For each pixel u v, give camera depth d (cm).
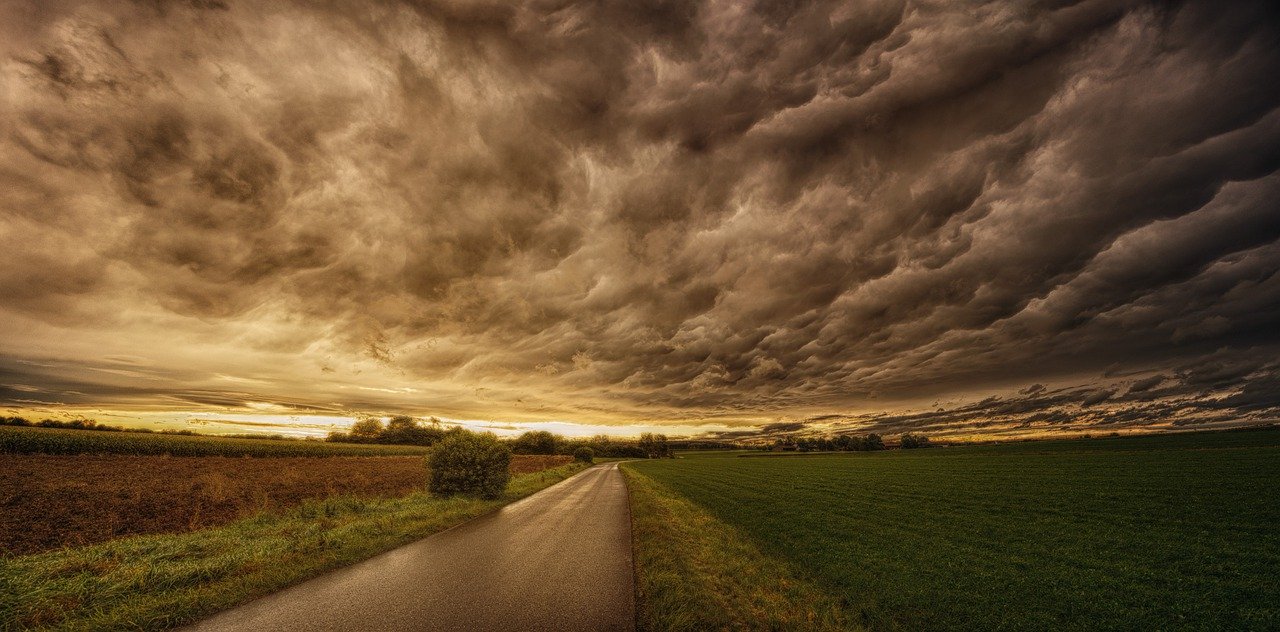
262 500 1783
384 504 1678
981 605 764
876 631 653
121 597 620
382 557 899
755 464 6888
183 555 859
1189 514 1622
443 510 1548
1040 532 1392
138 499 1695
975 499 2202
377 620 548
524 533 1210
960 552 1138
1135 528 1431
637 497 2241
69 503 1585
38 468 2469
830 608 712
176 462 3209
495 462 2097
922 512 1814
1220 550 1145
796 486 3027
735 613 634
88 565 748
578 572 808
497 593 670
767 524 1535
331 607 594
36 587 629
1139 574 949
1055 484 2698
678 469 5719
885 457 8269
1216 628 680
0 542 1078
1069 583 887
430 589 683
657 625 554
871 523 1556
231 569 750
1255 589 849
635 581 759
